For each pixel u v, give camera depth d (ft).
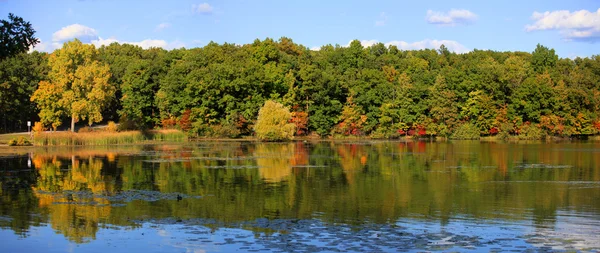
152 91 360.28
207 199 99.91
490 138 345.92
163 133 304.30
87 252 64.44
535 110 344.49
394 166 160.86
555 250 65.67
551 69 418.92
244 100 348.38
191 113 337.52
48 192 107.96
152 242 68.33
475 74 357.82
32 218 82.38
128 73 364.17
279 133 307.17
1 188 113.29
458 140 335.88
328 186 117.50
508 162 174.60
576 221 81.46
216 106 347.56
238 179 128.77
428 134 349.00
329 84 354.74
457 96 358.23
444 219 82.48
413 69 420.77
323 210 89.40
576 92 342.23
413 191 110.73
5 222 79.51
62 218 82.28
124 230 74.59
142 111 362.94
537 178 132.26
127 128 326.44
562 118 341.00
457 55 510.58
